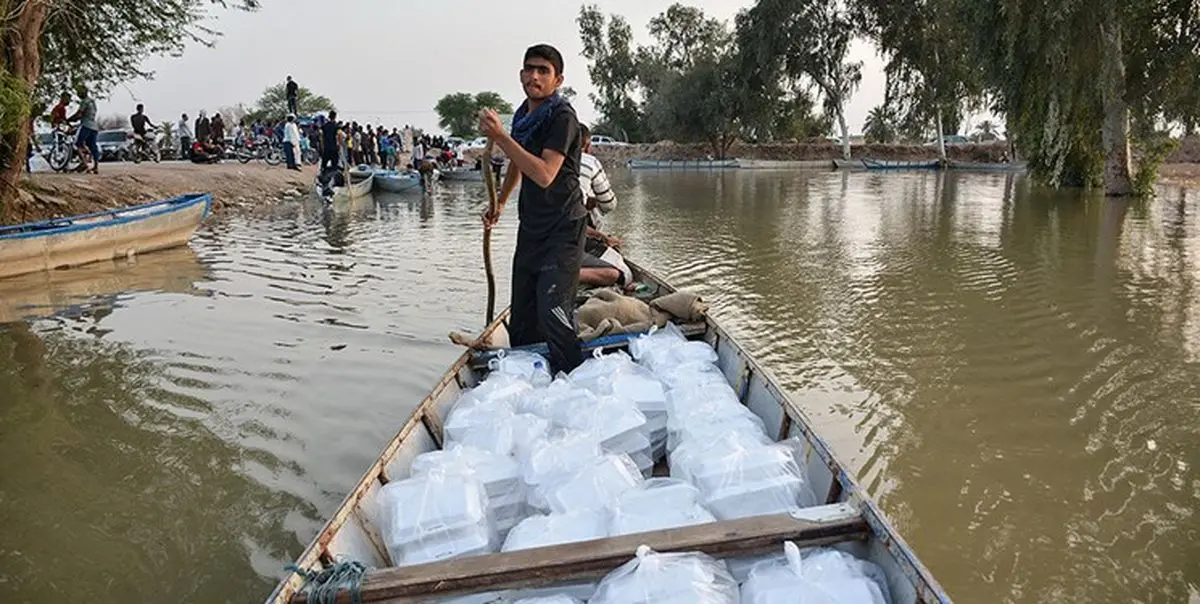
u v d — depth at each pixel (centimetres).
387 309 789
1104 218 1527
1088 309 775
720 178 3384
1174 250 1121
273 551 365
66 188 1303
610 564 217
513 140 400
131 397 545
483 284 918
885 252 1165
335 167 1961
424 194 2317
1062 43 1773
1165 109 1839
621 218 1680
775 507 256
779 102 4675
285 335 691
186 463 448
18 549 367
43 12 1063
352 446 468
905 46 3972
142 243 1104
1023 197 2062
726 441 276
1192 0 1758
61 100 1438
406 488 263
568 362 445
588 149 698
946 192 2353
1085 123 2044
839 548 230
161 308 790
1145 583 333
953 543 365
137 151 2266
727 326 729
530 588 216
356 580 213
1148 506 394
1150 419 498
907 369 598
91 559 360
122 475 436
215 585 342
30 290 873
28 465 448
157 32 1284
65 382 575
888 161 4288
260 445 470
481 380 458
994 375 582
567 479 268
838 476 262
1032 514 389
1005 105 2056
